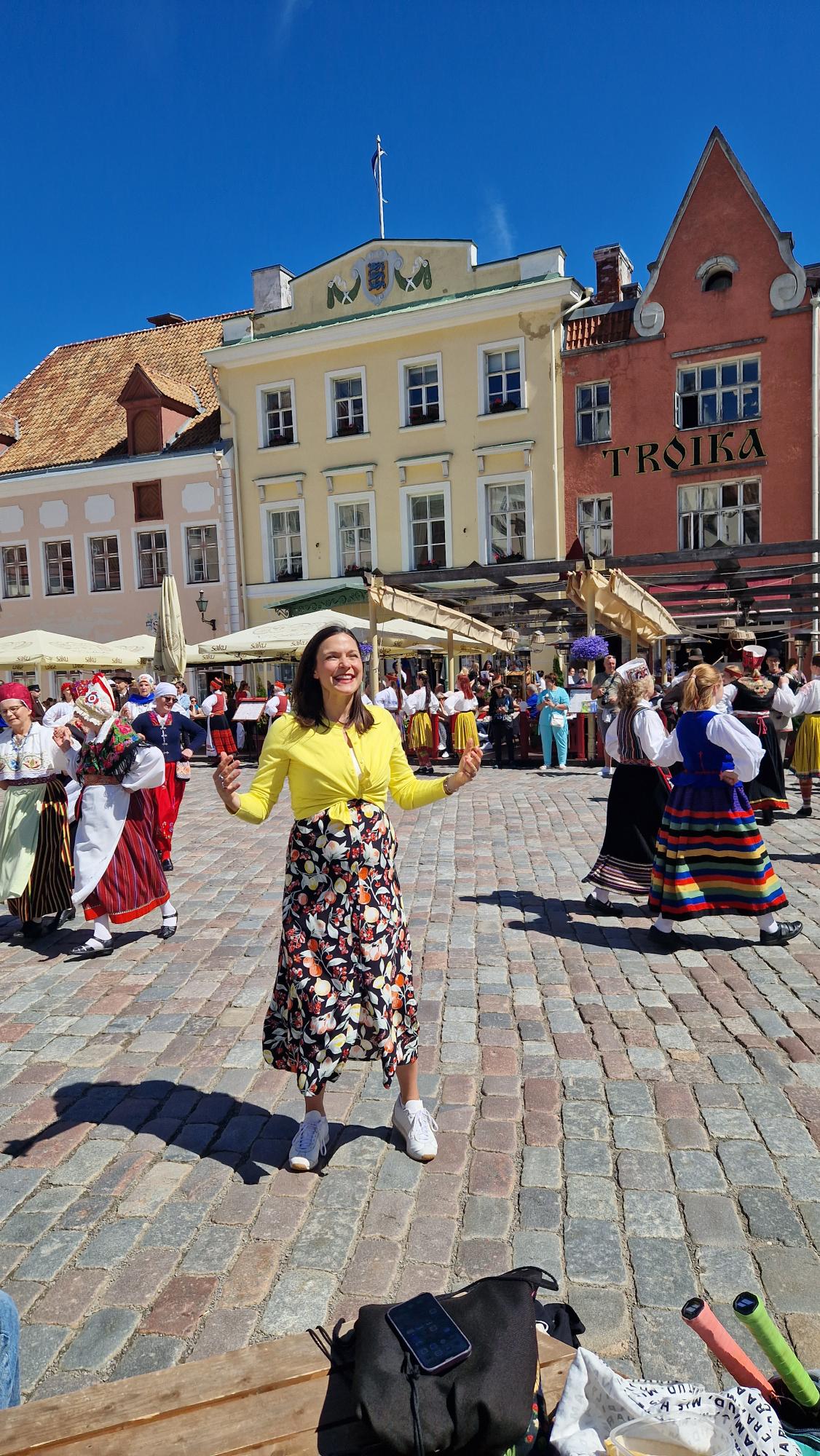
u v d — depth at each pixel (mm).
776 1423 1524
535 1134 3363
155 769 5617
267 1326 2424
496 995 4789
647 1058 3979
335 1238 2793
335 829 2967
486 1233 2795
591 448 22094
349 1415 1677
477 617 20375
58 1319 2482
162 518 26203
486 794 12508
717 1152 3215
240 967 5445
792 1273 2582
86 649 18016
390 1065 2955
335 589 23000
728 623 14359
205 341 30500
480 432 23016
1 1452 1602
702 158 20594
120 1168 3229
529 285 22078
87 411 29797
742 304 20516
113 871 5668
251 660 19672
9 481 27641
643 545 21750
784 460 20422
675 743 5473
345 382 24531
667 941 5500
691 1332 2367
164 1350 2355
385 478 24047
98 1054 4219
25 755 6074
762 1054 3980
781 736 13164
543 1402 1733
